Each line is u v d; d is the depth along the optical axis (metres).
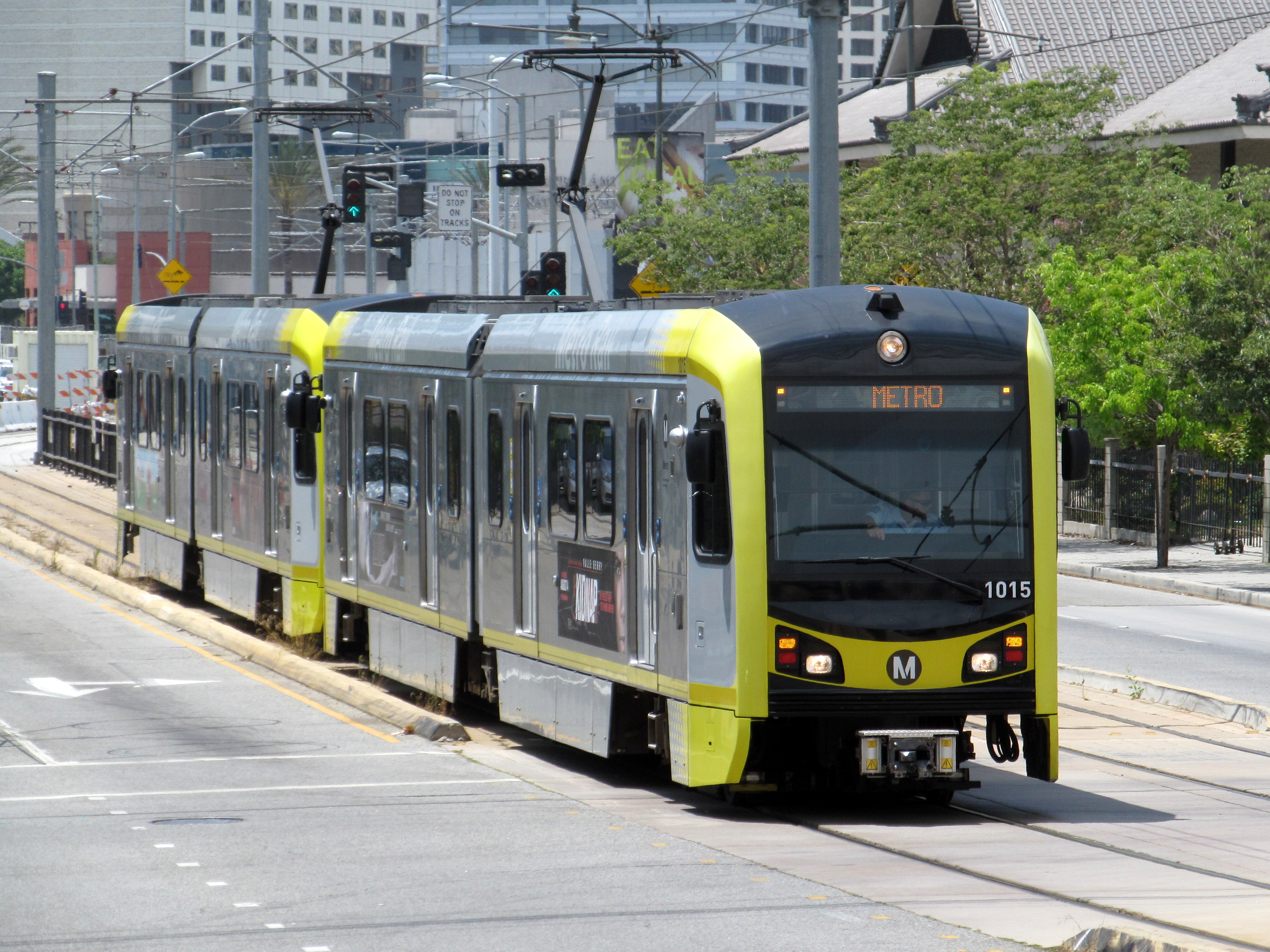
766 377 43.72
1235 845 40.50
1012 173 133.62
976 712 43.84
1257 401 109.50
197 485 89.75
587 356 50.41
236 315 84.44
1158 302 118.25
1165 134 152.12
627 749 49.53
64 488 154.12
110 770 52.00
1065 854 39.38
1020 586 44.19
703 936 31.52
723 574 43.62
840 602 43.41
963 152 133.62
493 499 56.25
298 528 74.12
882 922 32.47
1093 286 119.38
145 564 99.50
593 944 31.09
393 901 34.72
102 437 157.88
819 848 40.44
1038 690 44.19
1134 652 80.44
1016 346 45.09
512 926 32.47
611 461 48.75
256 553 80.19
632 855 39.41
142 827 43.09
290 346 75.62
